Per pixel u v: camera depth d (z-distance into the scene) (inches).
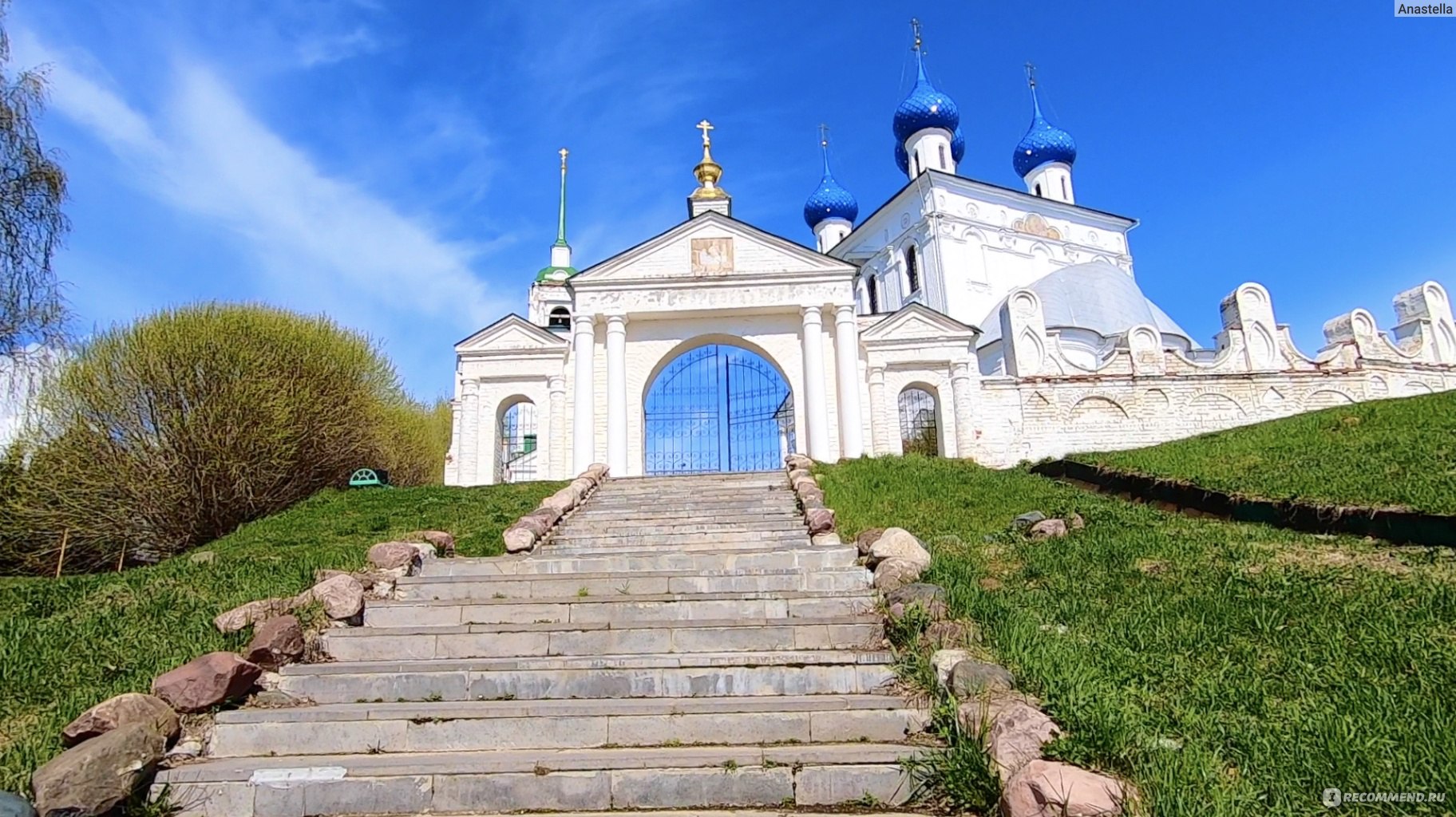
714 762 217.3
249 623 312.8
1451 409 583.5
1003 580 371.6
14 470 972.6
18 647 318.3
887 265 1779.0
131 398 953.5
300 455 1032.2
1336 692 225.6
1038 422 1056.2
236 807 211.0
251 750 237.0
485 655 303.4
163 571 479.5
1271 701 224.4
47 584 478.0
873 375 1071.0
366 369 1174.3
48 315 690.2
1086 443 1053.2
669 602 330.6
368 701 263.9
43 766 200.1
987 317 1502.2
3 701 271.0
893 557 357.4
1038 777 177.5
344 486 1095.0
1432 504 360.8
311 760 226.8
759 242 1069.8
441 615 331.0
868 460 786.2
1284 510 414.6
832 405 1043.9
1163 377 1079.0
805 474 686.5
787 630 299.3
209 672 250.7
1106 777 179.0
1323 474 462.6
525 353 1084.5
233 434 954.1
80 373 950.4
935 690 241.4
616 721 241.0
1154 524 449.4
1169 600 314.5
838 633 299.0
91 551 989.2
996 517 514.0
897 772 210.5
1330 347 1200.2
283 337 1048.2
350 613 325.4
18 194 673.0
